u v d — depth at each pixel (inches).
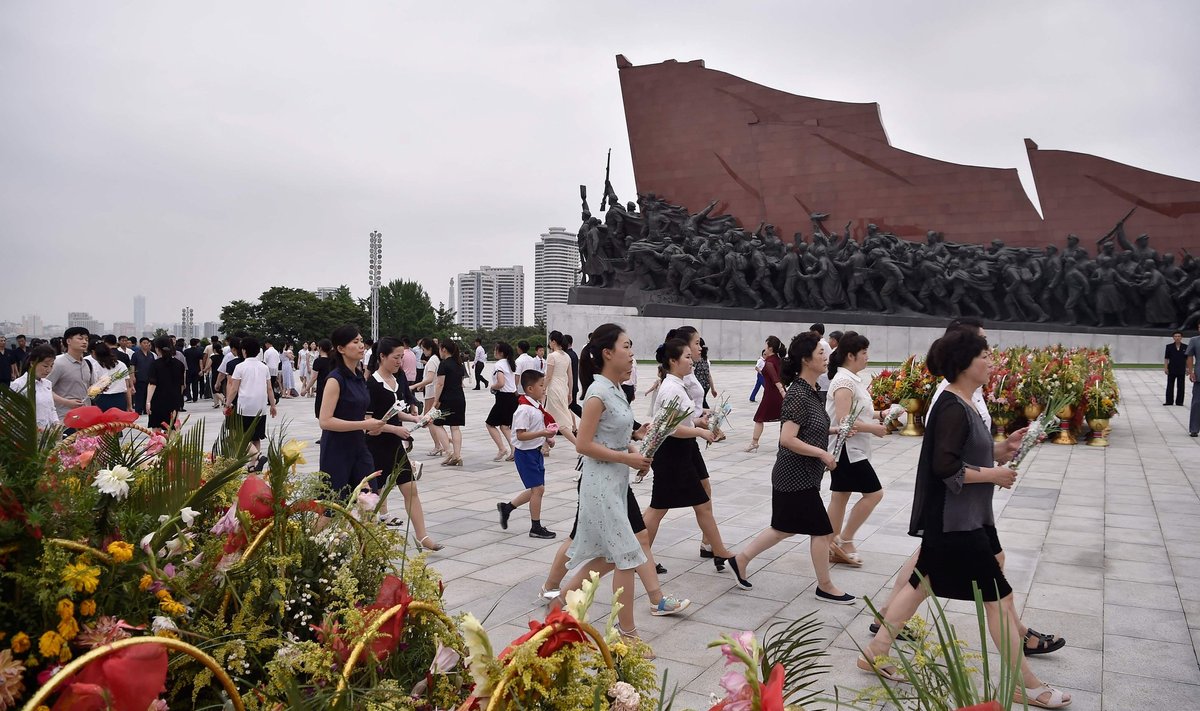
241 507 92.5
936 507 153.5
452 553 253.8
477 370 978.7
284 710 75.5
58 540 71.4
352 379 226.2
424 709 84.4
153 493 90.5
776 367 473.4
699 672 165.6
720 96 1462.8
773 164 1424.7
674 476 218.4
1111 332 1170.6
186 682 78.8
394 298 2534.5
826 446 211.2
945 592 152.6
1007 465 159.3
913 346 1211.9
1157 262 1200.8
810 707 146.7
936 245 1263.5
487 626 189.5
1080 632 189.2
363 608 86.5
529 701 75.5
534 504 272.8
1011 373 520.1
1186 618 198.1
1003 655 82.8
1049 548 262.2
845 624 193.8
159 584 82.3
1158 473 399.2
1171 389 705.0
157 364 403.2
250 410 355.9
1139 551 258.1
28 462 72.9
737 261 1264.8
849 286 1266.0
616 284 1339.8
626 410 178.5
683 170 1485.0
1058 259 1209.4
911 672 92.0
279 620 88.6
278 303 2103.8
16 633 69.9
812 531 208.4
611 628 87.7
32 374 75.9
